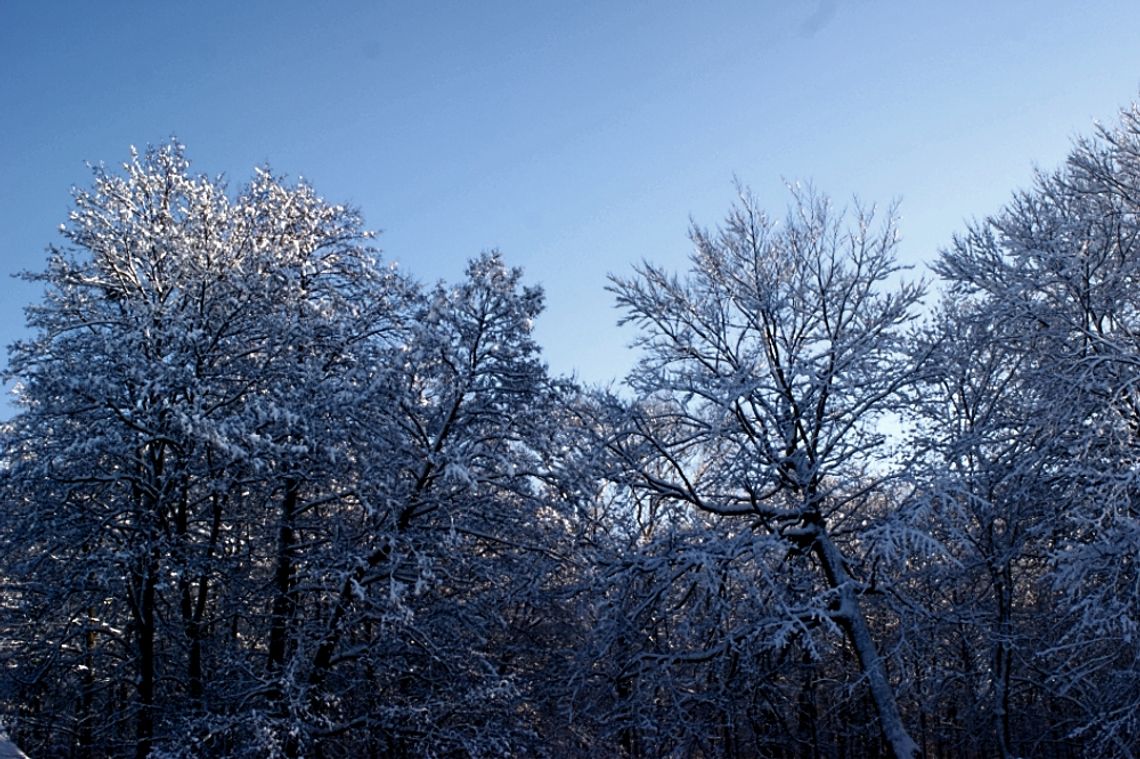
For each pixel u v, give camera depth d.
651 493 17.23
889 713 13.81
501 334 16.34
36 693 16.83
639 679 15.55
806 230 17.77
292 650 16.59
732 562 14.99
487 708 15.41
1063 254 15.22
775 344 17.20
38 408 14.53
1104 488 13.57
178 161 18.50
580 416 17.55
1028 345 16.88
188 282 16.38
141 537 14.40
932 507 14.63
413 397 15.46
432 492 16.08
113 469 15.22
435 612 16.02
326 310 17.64
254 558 17.12
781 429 15.83
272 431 14.88
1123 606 12.90
